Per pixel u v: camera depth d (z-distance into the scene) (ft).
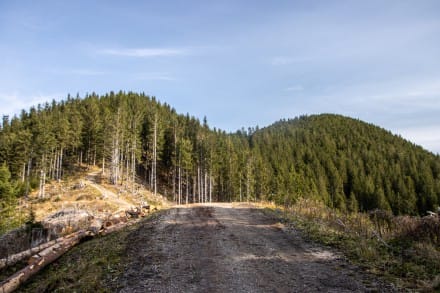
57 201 156.04
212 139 254.06
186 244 43.37
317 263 32.45
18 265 42.70
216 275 29.89
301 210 69.41
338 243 39.63
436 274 26.07
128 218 78.07
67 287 28.96
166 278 29.43
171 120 319.27
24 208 141.08
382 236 38.58
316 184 286.25
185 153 219.61
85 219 72.08
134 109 327.47
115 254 39.29
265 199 222.89
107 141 224.12
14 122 267.18
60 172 230.68
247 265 32.81
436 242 33.24
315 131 521.65
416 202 277.85
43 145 190.29
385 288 24.58
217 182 257.34
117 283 28.53
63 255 47.34
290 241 43.55
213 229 54.65
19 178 196.13
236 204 109.81
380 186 292.40
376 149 424.46
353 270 29.43
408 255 31.27
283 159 343.46
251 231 52.01
